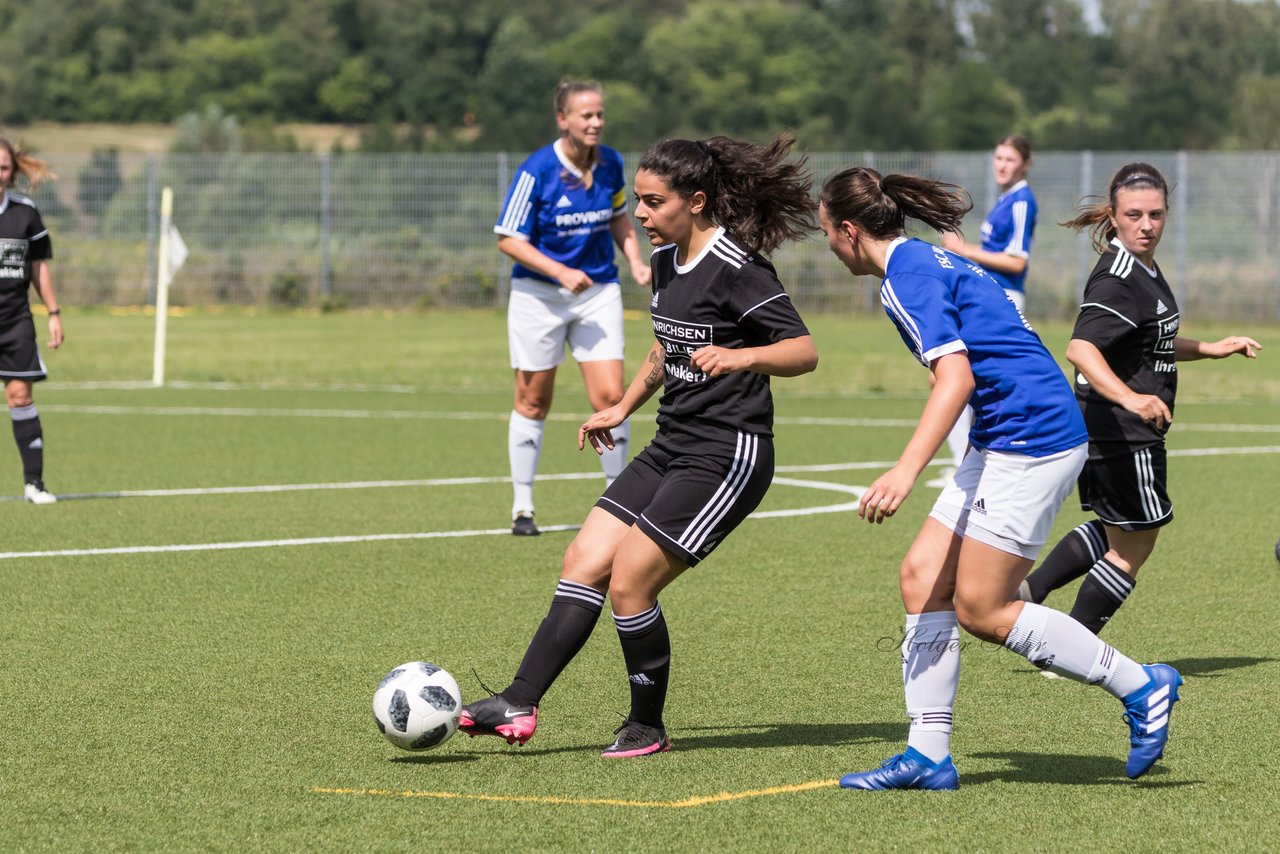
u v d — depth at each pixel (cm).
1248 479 2409
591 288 1925
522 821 890
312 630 1401
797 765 1007
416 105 15550
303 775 982
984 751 1044
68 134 16600
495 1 17075
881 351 4922
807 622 1447
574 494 2266
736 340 1005
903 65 15950
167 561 1728
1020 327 948
